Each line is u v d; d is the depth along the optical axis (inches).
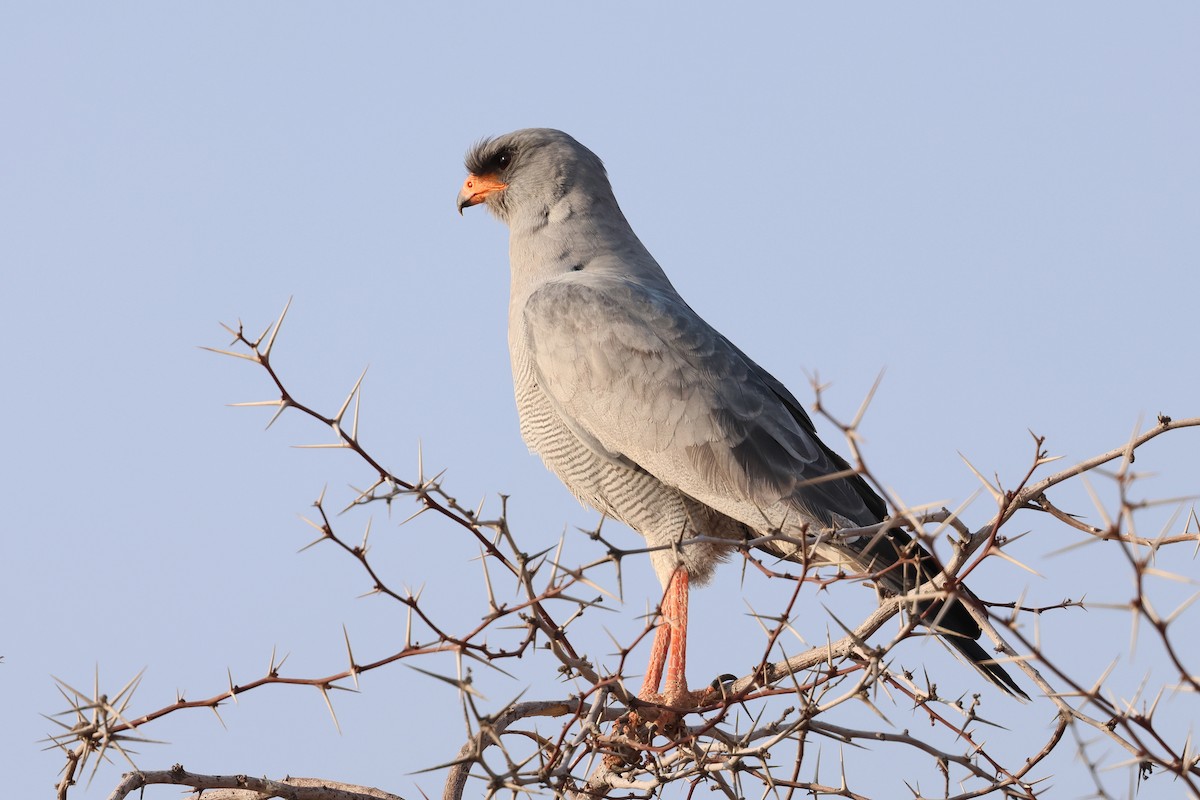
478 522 250.7
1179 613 199.5
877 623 337.1
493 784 239.9
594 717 291.7
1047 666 236.7
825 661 350.3
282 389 282.4
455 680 224.4
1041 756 317.1
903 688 338.3
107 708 259.0
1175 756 233.3
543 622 269.7
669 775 307.9
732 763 306.0
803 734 293.0
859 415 211.9
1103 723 274.8
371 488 278.2
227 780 292.4
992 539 273.7
